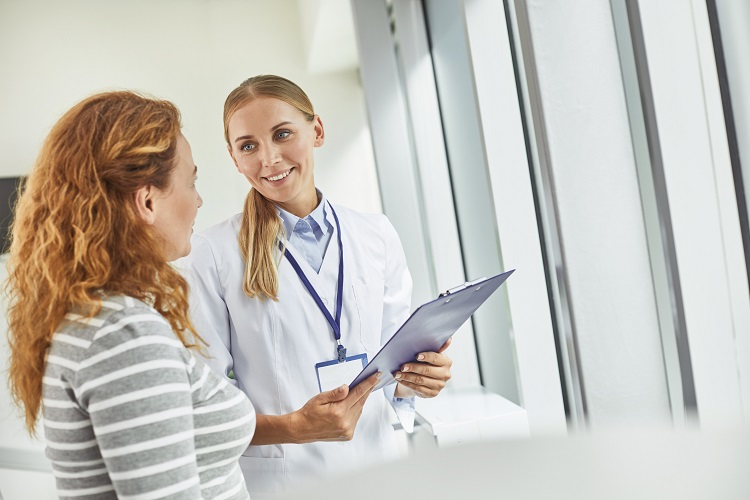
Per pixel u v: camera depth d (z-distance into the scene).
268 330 1.62
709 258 1.44
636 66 1.44
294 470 1.59
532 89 1.55
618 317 1.55
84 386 0.75
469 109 2.66
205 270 1.62
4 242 3.57
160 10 4.08
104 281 0.80
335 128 4.57
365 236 1.79
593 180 1.54
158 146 0.89
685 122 1.43
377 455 1.65
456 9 2.66
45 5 3.92
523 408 2.18
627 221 1.55
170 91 4.09
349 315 1.69
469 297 1.35
